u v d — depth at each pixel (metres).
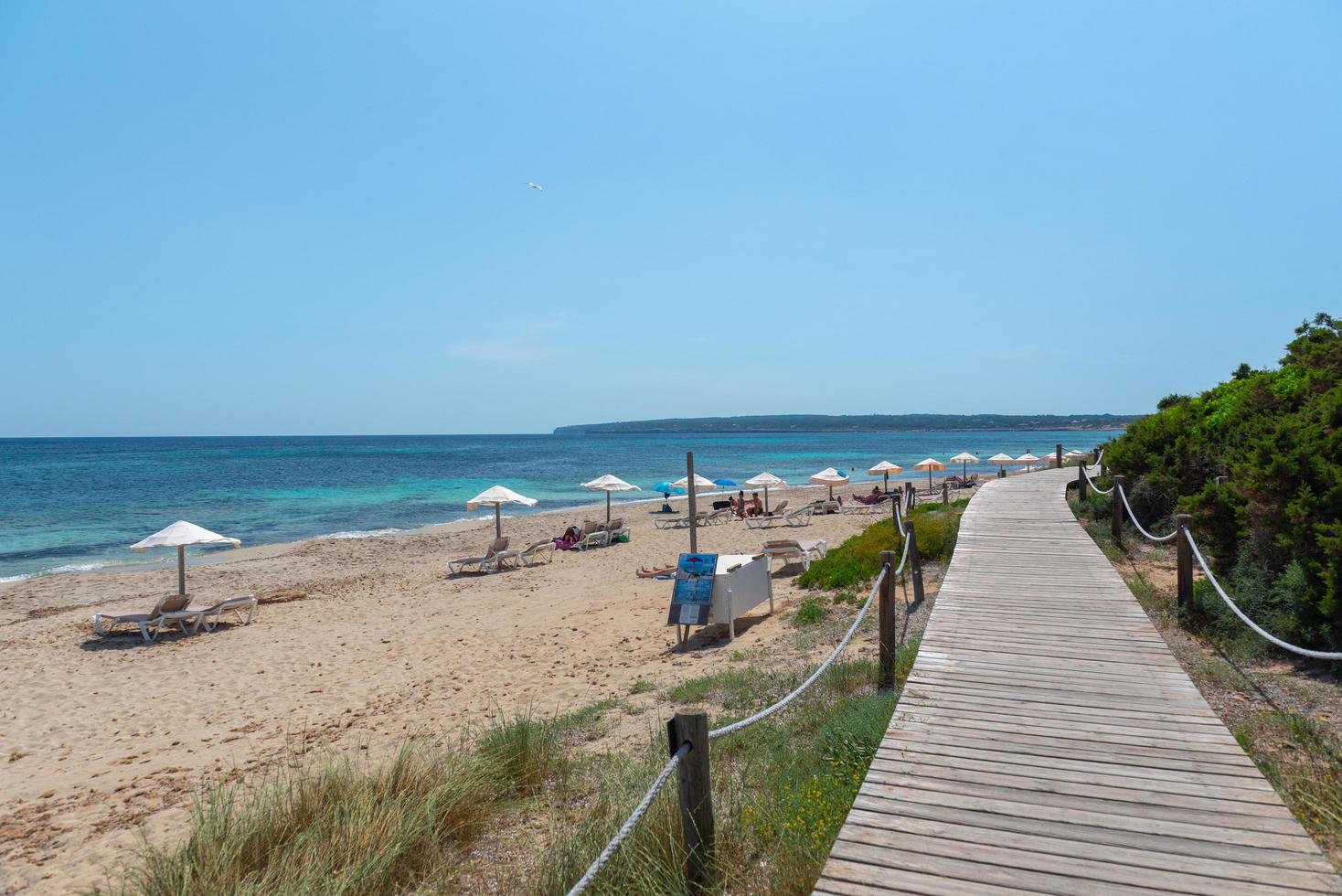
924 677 5.89
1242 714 5.38
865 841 3.52
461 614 14.30
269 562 21.17
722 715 6.80
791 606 11.79
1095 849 3.38
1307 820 3.72
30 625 14.23
